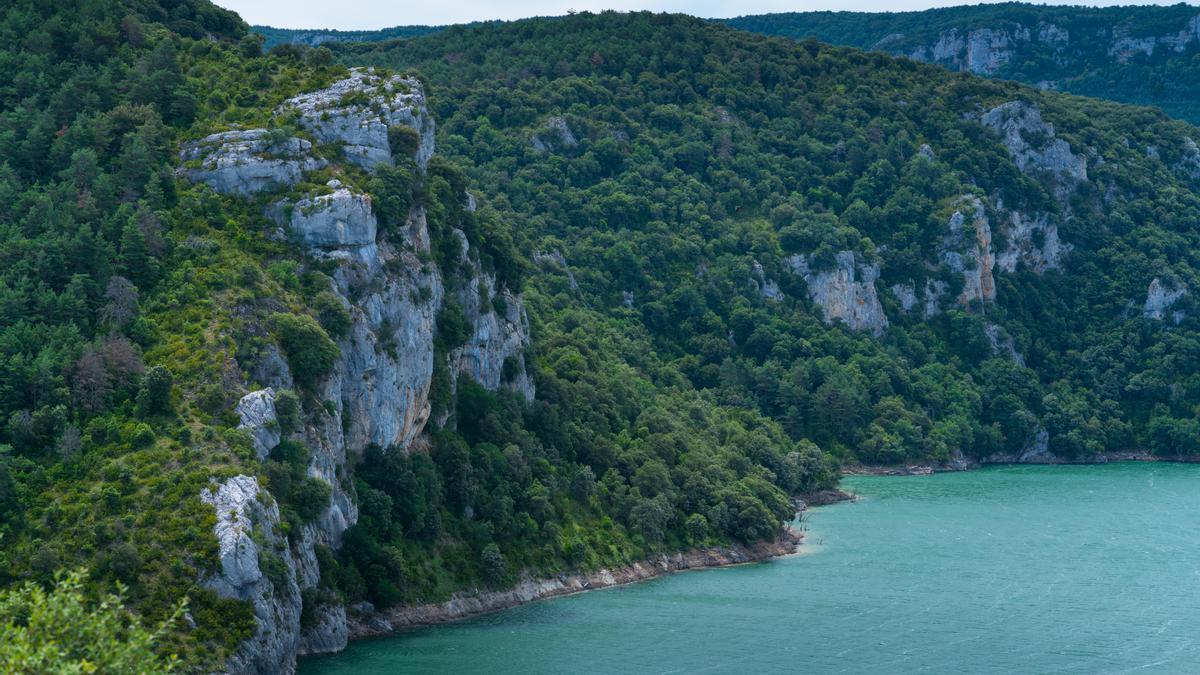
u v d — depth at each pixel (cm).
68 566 13812
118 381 15662
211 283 17000
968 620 18075
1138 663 16300
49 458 14912
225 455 15025
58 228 17475
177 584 13875
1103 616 18338
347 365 17388
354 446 17425
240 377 15988
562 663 15775
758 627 17600
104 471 14638
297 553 15412
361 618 16562
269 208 18225
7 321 16112
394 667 15288
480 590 18225
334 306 17238
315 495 15775
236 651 13712
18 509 14300
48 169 19012
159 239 17462
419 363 18650
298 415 16062
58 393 15312
